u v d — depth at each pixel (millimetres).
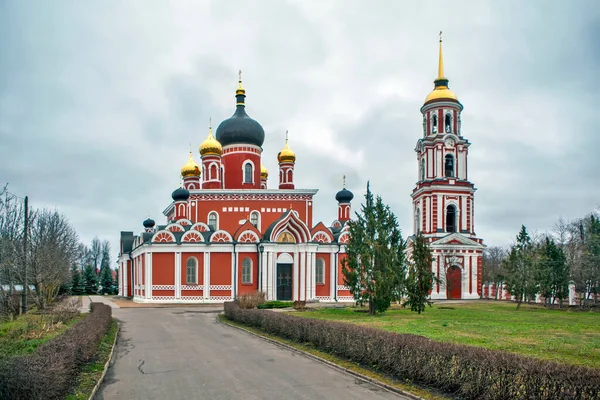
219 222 62188
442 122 71625
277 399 14336
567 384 11203
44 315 34188
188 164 71312
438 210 69938
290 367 18844
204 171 66375
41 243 50312
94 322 23797
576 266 55094
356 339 19219
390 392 15070
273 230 56625
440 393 14406
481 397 13172
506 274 55719
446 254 69250
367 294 39344
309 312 42125
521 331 27922
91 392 14898
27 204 40125
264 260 56031
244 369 18516
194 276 56844
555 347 21938
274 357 21047
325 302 57344
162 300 55969
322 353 21188
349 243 40844
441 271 69125
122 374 17812
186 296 56250
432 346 15344
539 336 25688
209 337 27672
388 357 17016
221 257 57125
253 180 66375
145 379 16984
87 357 18922
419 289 41812
